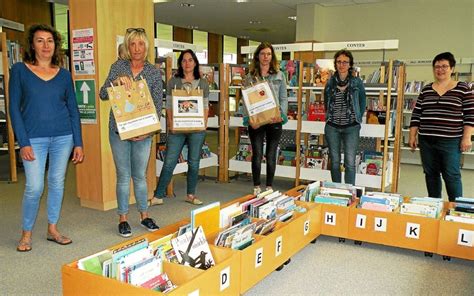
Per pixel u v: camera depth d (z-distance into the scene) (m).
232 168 5.48
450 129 3.46
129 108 2.98
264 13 10.62
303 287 2.51
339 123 4.08
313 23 9.10
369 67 8.55
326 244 3.23
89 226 3.59
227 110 5.40
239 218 2.83
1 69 5.13
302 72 4.92
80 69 3.94
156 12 10.74
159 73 3.23
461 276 2.69
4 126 5.44
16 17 8.38
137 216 3.90
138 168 3.35
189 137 4.16
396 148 4.68
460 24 7.86
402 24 8.43
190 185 4.35
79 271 1.92
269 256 2.52
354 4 8.88
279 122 4.24
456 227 2.83
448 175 3.55
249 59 6.06
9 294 2.39
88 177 4.10
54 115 2.88
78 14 3.87
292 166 5.11
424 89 3.66
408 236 2.99
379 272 2.73
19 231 3.46
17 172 5.92
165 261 2.10
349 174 4.16
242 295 2.38
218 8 10.09
